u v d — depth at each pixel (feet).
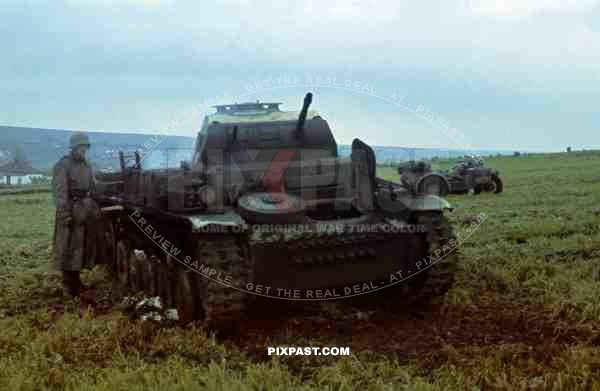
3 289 32.17
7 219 69.21
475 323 24.02
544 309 24.80
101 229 32.22
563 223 44.65
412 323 24.47
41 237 53.78
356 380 18.79
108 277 34.99
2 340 22.54
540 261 32.04
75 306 28.43
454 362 19.76
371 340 22.72
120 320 24.12
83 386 18.15
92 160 32.71
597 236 39.29
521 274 30.01
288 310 26.53
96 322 24.07
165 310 26.07
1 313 27.43
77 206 30.53
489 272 30.22
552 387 17.57
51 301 29.89
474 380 18.08
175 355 20.42
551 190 71.46
